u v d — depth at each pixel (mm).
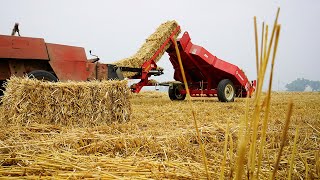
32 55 7098
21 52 6980
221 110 7566
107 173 2205
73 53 7773
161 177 2215
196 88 13812
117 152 3084
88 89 5070
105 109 5227
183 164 2596
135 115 6395
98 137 3543
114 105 5363
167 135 3814
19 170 2320
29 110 4609
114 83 5387
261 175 2318
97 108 5137
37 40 7234
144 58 10758
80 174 2188
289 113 949
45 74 7020
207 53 12055
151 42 11438
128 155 3029
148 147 3260
